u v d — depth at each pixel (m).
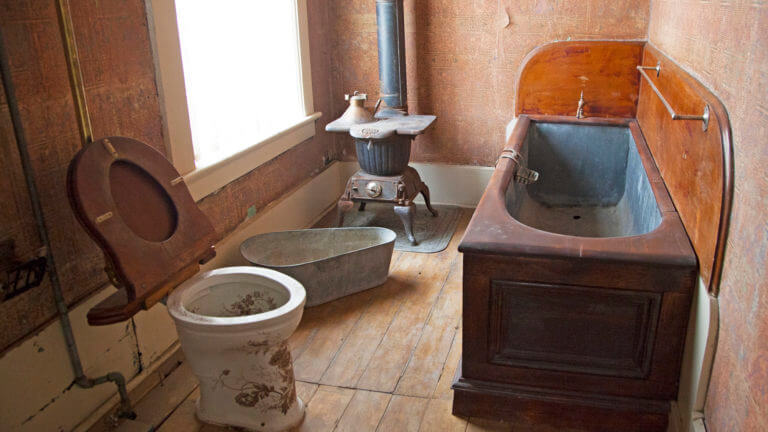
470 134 3.58
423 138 3.67
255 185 2.92
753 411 1.22
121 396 1.94
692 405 1.60
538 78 3.31
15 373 1.65
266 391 1.85
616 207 3.27
